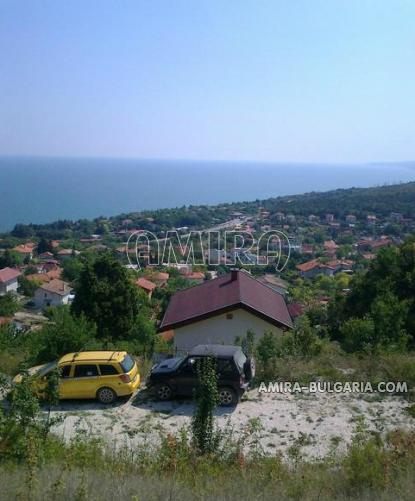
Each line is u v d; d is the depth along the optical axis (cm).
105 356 1141
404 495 591
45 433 767
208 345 1176
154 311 4478
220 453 774
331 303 2919
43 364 1298
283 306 1936
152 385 1114
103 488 575
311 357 1358
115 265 3172
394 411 1038
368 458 691
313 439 919
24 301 7438
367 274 2595
